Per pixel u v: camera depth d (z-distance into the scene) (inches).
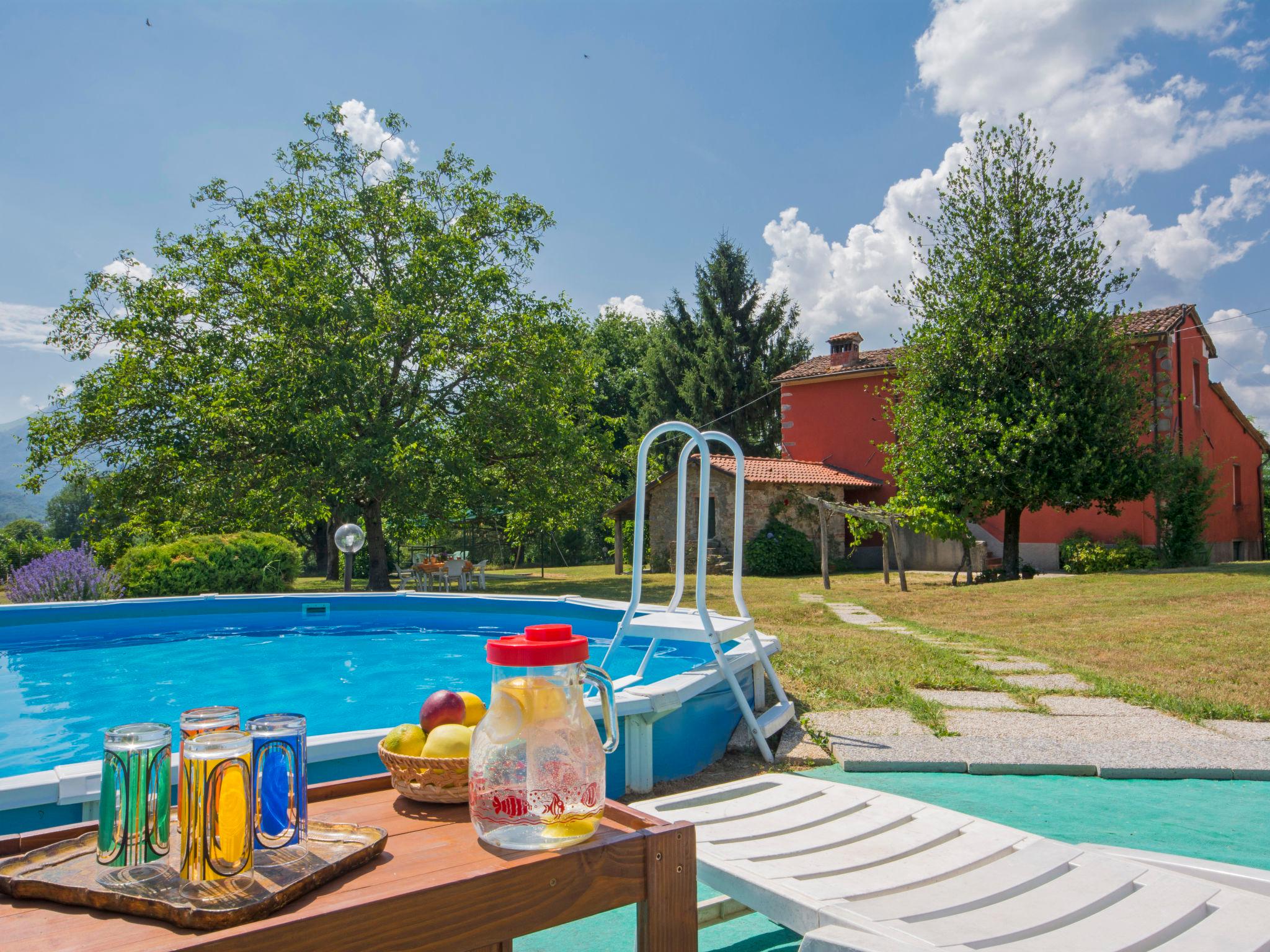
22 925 42.7
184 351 739.4
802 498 885.2
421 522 765.3
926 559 868.6
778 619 415.2
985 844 88.0
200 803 45.3
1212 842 120.1
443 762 60.8
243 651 324.8
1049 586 533.3
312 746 116.1
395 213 821.9
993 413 635.5
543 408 753.0
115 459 720.3
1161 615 382.9
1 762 181.3
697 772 162.6
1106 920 72.0
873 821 95.2
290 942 41.4
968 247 680.4
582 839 53.7
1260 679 234.4
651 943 55.4
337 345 714.2
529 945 90.1
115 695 247.4
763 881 77.4
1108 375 625.9
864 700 209.0
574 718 55.0
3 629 346.9
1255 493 1032.8
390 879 48.1
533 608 385.4
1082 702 210.2
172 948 39.0
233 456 715.4
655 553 941.2
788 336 1403.8
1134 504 742.5
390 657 312.2
